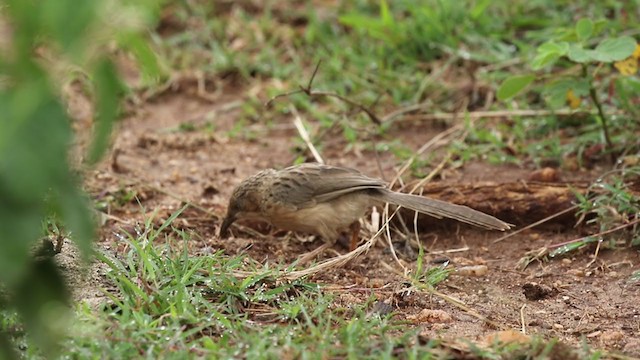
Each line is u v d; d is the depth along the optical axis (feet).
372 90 54.03
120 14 20.43
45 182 19.85
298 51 59.11
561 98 43.16
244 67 57.77
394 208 40.68
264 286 33.19
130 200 42.88
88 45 20.01
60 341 26.40
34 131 19.71
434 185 42.19
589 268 37.37
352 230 38.63
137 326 28.43
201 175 47.09
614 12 56.08
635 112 46.47
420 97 53.21
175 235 39.24
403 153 47.39
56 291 23.16
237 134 51.93
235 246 38.29
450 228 40.83
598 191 40.86
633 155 43.91
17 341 26.96
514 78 43.78
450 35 56.08
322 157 48.62
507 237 40.16
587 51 41.88
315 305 31.53
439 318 32.32
